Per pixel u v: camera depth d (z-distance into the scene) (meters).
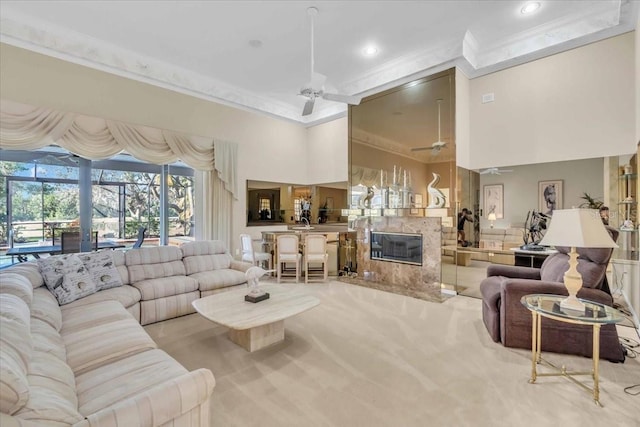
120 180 4.89
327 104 6.55
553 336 2.63
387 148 5.24
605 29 3.62
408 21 3.81
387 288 4.90
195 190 5.55
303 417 1.86
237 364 2.50
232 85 5.68
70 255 3.16
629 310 3.46
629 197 3.65
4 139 3.58
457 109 4.55
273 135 6.63
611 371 2.35
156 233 5.24
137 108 4.69
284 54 4.58
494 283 3.16
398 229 5.05
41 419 1.09
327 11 3.59
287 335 3.07
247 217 6.14
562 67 4.12
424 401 2.02
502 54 4.38
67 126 3.99
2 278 2.22
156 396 1.25
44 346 1.70
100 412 1.15
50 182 4.27
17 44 3.70
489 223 4.80
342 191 6.71
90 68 4.25
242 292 3.31
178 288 3.63
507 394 2.09
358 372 2.37
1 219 3.93
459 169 4.62
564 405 1.97
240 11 3.57
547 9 3.62
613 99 3.76
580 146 3.99
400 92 5.06
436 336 3.04
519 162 4.48
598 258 2.62
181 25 3.84
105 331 2.11
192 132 5.32
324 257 5.38
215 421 1.82
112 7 3.47
